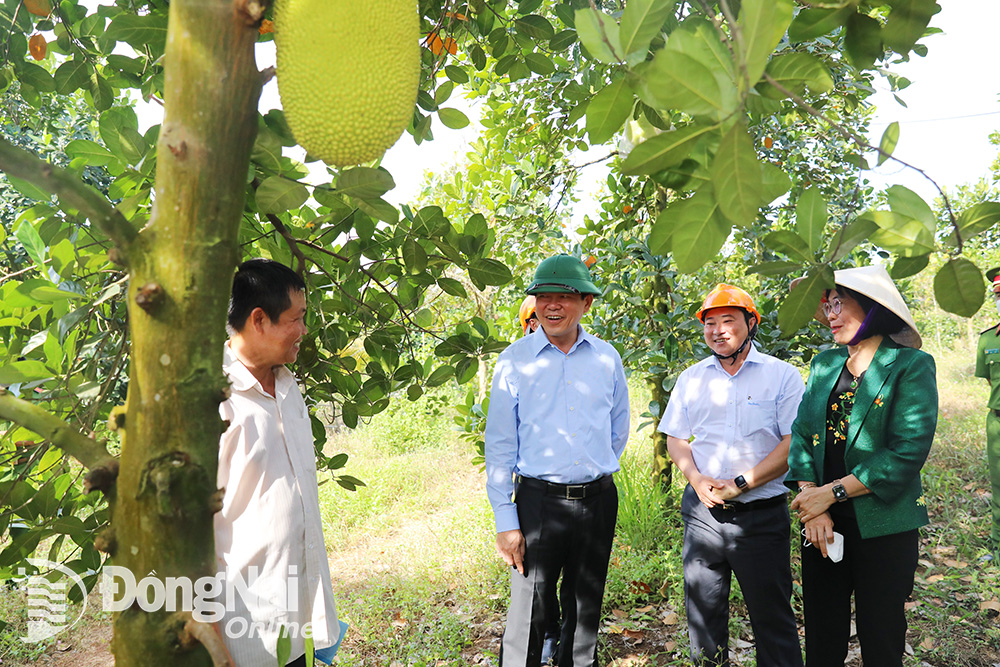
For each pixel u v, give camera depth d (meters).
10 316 1.60
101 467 0.60
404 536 5.29
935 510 4.95
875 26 0.75
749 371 2.92
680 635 3.41
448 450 7.90
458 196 4.90
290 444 1.89
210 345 0.60
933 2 0.72
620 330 4.78
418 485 6.67
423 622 3.74
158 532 0.58
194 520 0.59
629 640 3.47
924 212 0.69
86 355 1.61
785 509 2.78
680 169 0.65
